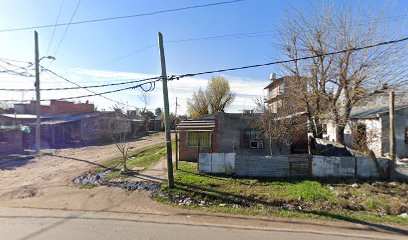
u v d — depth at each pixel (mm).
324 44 17031
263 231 7648
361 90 16016
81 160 20109
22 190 12633
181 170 15141
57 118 36969
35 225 7965
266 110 17797
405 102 17438
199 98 47406
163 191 11844
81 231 7438
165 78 11914
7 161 19984
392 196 10844
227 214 9266
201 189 11906
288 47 18109
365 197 10742
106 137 34312
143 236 7082
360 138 18797
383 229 7910
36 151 23422
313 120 18016
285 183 12617
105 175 15180
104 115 36344
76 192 12211
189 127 17219
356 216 8984
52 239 6789
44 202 10758
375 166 13422
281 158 13883
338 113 17141
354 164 13562
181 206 10203
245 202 10547
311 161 13781
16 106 44812
